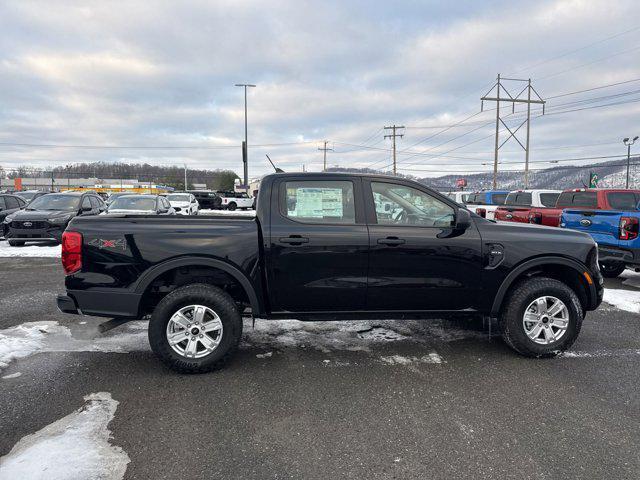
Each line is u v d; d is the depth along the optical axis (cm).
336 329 488
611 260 718
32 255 1043
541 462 247
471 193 1795
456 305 403
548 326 402
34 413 297
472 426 286
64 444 259
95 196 1424
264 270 379
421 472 238
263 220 382
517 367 383
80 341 443
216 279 394
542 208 1039
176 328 366
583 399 323
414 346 435
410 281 390
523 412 304
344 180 396
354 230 384
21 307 566
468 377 362
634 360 399
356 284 385
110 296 363
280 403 316
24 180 10050
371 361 396
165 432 276
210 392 333
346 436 274
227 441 267
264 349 425
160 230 368
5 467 235
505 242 398
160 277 390
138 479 230
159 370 374
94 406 308
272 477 234
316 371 374
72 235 363
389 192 400
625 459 249
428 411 306
